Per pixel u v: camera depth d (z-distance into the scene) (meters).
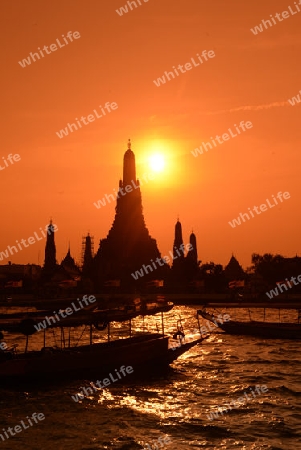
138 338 45.72
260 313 108.44
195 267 181.25
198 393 36.34
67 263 180.62
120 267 163.50
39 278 170.38
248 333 67.19
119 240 170.00
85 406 33.22
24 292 152.12
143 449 25.66
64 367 39.16
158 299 120.31
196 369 45.28
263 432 27.73
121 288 157.88
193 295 143.12
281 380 40.34
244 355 52.81
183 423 29.41
